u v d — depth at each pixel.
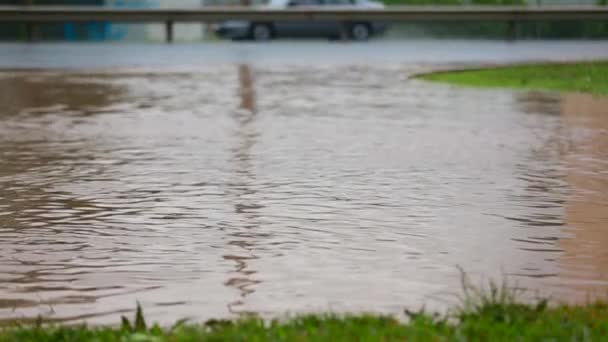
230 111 41.28
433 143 31.88
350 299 15.48
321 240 19.31
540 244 19.00
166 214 21.72
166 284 16.50
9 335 13.48
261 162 28.31
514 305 13.88
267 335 12.62
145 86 52.25
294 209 22.08
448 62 68.88
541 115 39.53
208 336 12.53
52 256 18.36
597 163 28.11
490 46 87.06
